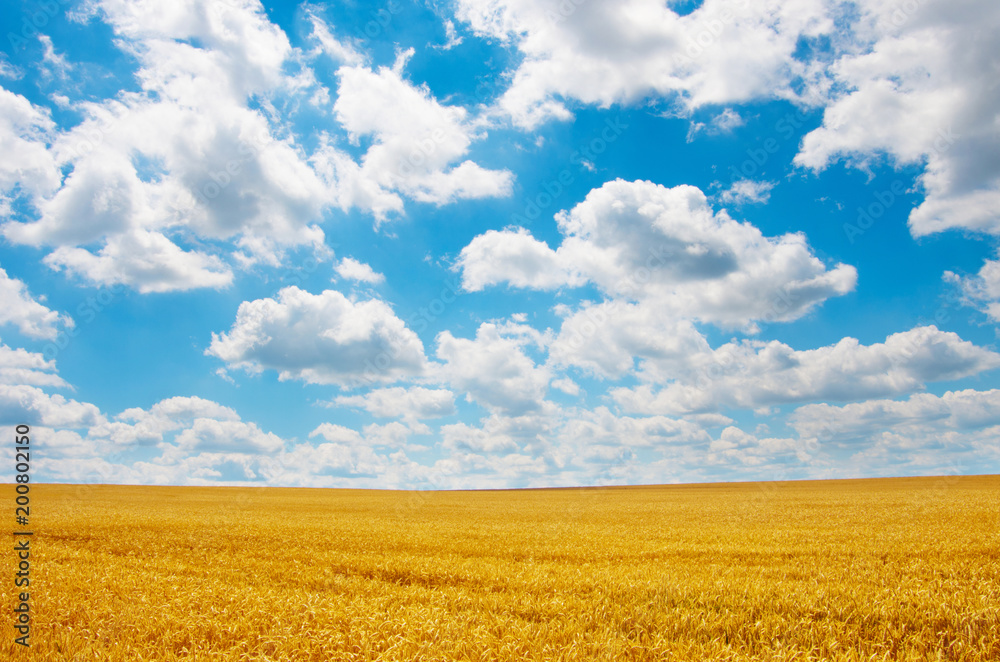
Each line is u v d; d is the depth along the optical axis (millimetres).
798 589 10406
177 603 9672
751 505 42281
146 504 44844
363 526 25641
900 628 8273
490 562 14664
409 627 8164
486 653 7121
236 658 7184
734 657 7031
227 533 21641
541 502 53500
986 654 7336
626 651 7375
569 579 11805
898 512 32031
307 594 10250
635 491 85375
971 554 15508
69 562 14414
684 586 10758
